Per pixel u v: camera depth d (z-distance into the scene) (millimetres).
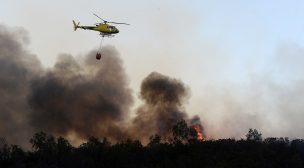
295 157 146875
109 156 148500
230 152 148875
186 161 142875
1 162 147625
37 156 149875
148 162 146125
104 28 126875
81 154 149000
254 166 140375
